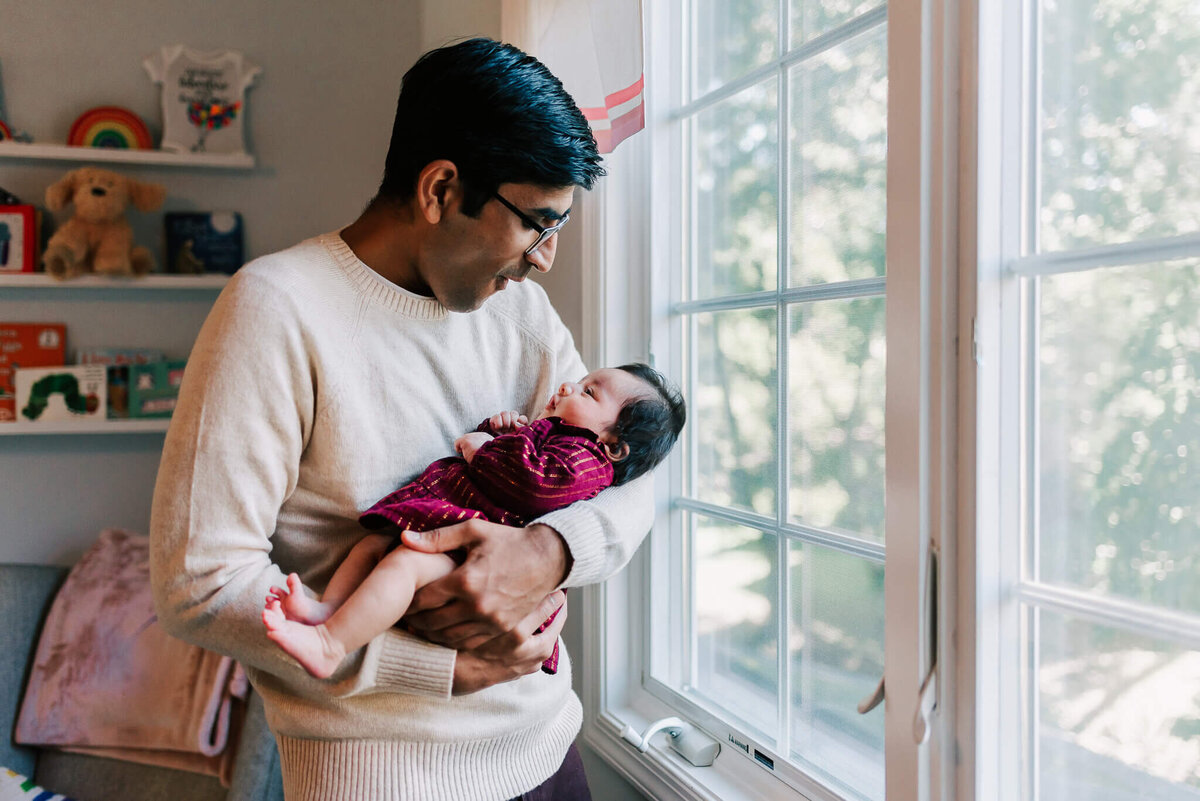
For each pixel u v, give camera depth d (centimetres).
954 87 97
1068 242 93
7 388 243
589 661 175
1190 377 81
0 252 237
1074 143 92
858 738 122
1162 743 84
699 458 160
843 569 124
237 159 253
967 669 99
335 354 91
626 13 144
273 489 87
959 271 98
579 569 93
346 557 94
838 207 124
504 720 100
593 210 166
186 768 192
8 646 206
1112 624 89
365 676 84
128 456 258
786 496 136
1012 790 100
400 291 97
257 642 82
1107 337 89
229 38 261
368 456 94
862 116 118
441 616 86
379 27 273
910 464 99
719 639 154
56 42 247
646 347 166
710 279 156
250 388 84
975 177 96
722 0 150
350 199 272
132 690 197
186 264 255
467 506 97
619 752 163
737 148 147
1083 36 91
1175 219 82
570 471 98
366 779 93
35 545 253
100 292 253
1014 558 99
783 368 136
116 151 242
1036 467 98
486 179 86
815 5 128
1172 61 82
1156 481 84
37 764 201
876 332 117
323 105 269
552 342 115
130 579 216
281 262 92
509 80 86
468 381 105
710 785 141
